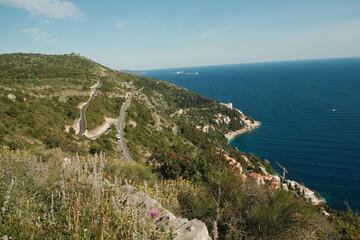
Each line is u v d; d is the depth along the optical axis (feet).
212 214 14.98
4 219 9.73
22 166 16.66
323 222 14.14
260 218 12.80
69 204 10.62
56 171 15.98
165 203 16.70
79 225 9.20
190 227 10.96
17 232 9.12
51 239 8.96
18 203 10.69
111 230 8.95
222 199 15.56
